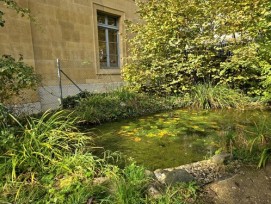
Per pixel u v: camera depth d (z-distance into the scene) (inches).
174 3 234.7
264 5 200.5
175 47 245.0
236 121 173.9
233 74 246.2
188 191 78.5
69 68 259.9
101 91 268.5
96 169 90.2
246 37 228.5
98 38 310.7
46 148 92.9
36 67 225.1
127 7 343.6
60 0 245.9
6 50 195.5
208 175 89.0
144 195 74.8
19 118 128.6
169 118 190.9
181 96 252.2
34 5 220.5
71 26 259.8
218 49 241.0
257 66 211.3
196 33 245.0
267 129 125.6
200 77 256.2
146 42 252.7
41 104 223.5
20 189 75.8
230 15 226.7
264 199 77.9
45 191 76.2
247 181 85.6
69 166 87.7
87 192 74.0
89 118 173.9
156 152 120.6
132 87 255.9
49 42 236.8
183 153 118.9
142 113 206.4
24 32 207.9
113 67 339.3
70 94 257.4
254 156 101.4
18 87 113.9
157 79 257.0
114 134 150.6
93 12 288.2
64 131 112.8
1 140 92.2
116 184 77.2
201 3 233.6
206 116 195.0
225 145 118.6
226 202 76.0
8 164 84.5
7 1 116.2
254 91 235.1
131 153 119.6
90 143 130.9
